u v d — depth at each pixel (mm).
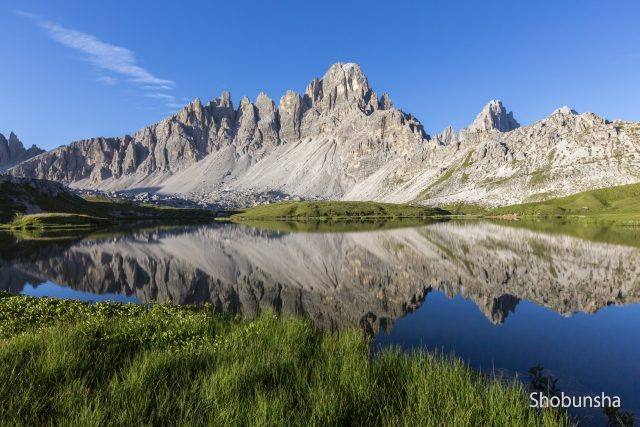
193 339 17000
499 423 9875
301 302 38281
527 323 29516
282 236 124188
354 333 18953
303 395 11109
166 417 9250
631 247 77625
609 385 17719
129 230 160625
